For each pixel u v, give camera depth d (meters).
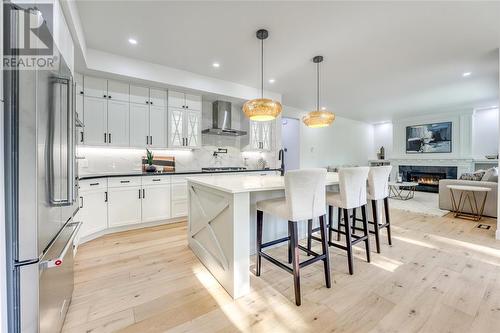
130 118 3.62
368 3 2.17
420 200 5.54
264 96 4.79
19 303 1.01
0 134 0.95
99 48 3.03
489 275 2.04
